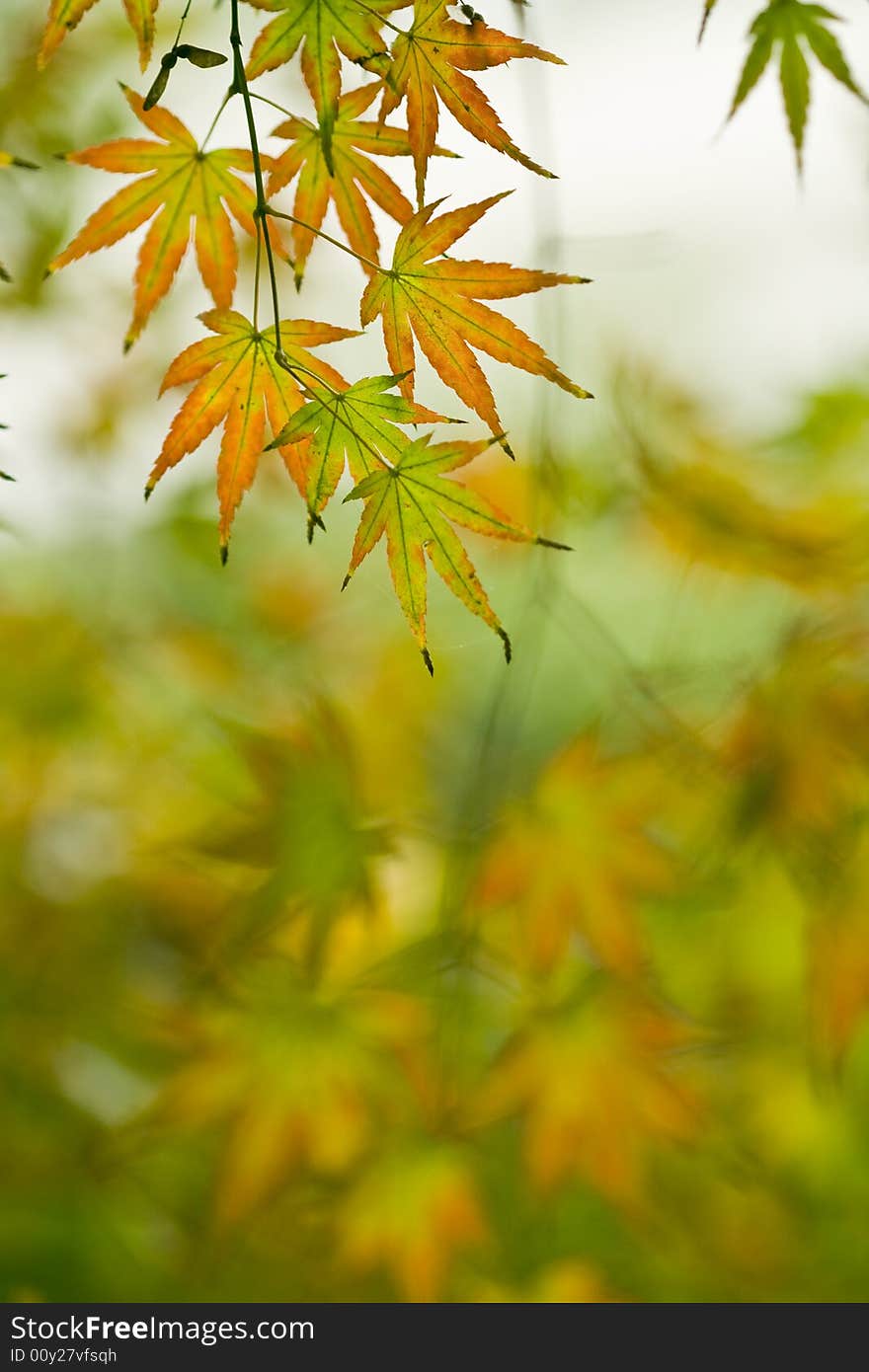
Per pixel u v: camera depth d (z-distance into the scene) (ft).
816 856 5.35
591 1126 5.27
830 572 5.42
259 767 5.29
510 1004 5.51
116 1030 5.54
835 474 5.59
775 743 5.36
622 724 5.38
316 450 4.84
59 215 5.97
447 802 6.33
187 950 5.55
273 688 6.28
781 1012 5.72
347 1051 5.30
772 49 5.01
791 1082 5.70
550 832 5.28
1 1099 5.49
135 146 4.91
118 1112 5.54
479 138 4.86
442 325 4.87
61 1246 5.40
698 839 5.40
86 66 5.78
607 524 5.72
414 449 4.85
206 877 5.49
